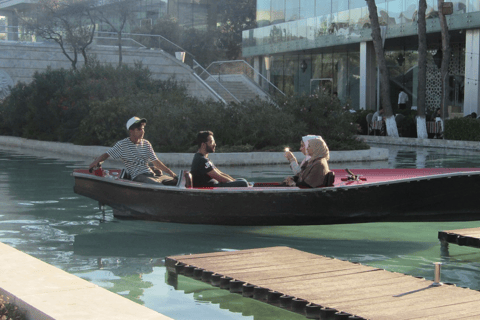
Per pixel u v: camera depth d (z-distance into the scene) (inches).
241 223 323.0
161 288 215.9
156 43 1537.9
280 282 193.9
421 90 1040.8
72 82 946.7
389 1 1173.1
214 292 212.4
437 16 1079.6
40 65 1412.4
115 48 1492.4
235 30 2263.8
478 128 934.4
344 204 316.2
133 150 347.6
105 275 233.0
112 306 149.2
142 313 143.9
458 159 741.9
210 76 1393.9
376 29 1059.3
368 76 1273.4
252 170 618.8
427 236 321.4
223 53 2242.9
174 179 351.6
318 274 204.1
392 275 203.6
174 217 330.6
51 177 545.3
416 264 256.5
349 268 212.2
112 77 955.3
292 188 316.2
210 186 340.8
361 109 1200.2
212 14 2281.0
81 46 1371.8
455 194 322.0
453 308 168.9
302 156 713.0
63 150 841.5
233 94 1286.9
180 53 1515.7
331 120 797.9
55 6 1349.7
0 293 165.0
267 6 1628.9
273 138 761.0
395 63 1310.3
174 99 823.7
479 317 161.3
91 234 314.2
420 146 991.0
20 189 470.9
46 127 954.7
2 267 188.2
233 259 225.1
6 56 1376.7
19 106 1020.5
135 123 346.6
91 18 1393.9
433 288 188.4
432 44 1237.1
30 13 1441.9
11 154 802.8
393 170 410.3
